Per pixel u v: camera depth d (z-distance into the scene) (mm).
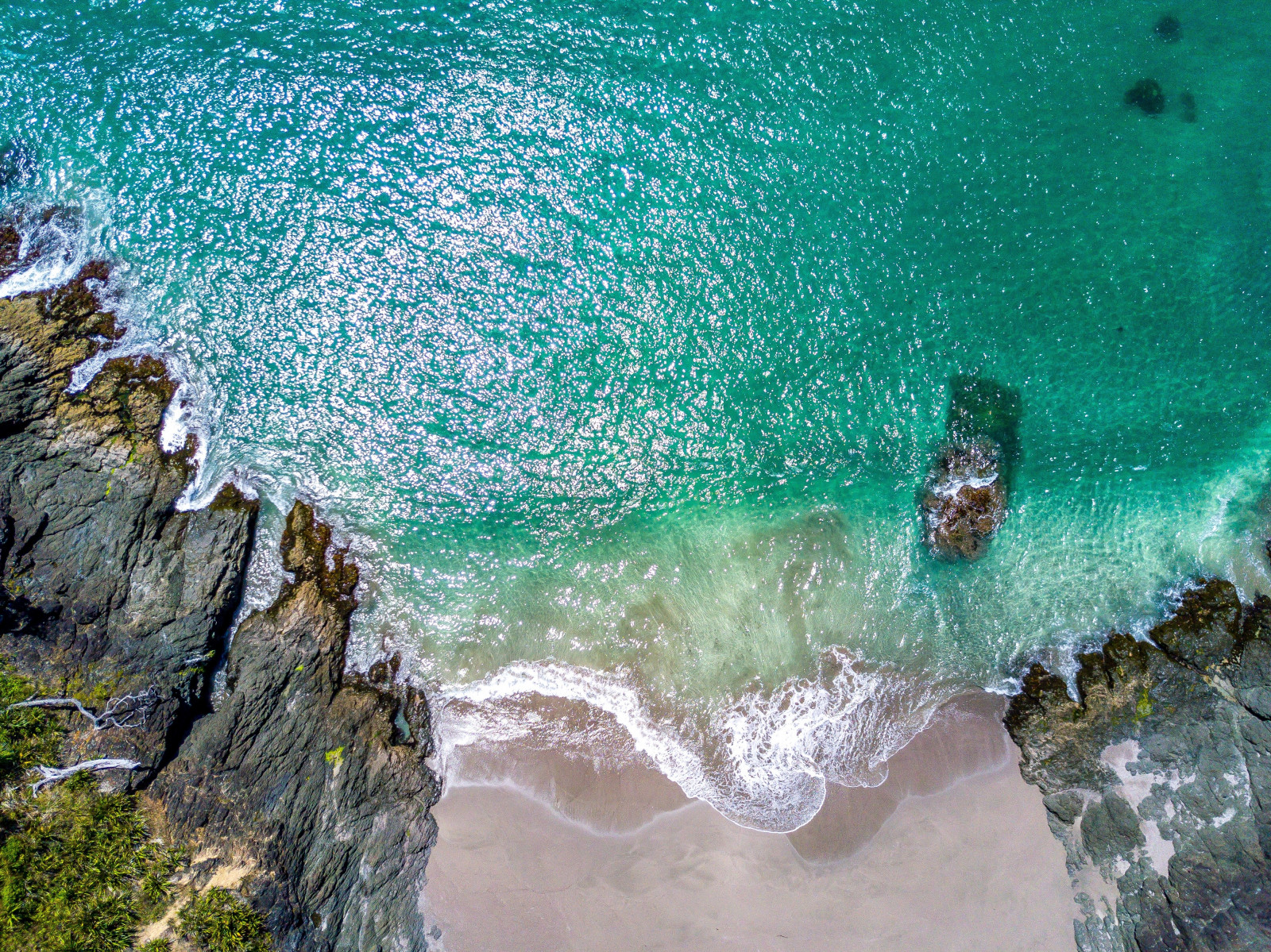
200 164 22062
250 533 20109
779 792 20141
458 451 21781
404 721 20078
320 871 17578
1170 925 18844
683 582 21469
